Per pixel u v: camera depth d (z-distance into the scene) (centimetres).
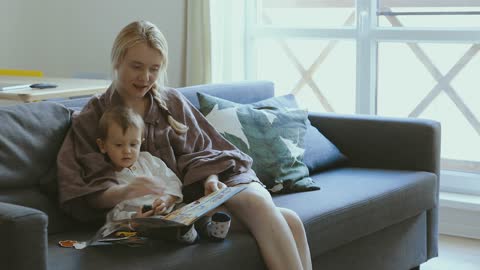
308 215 237
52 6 464
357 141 314
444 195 370
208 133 256
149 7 426
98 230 205
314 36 402
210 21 390
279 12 417
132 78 228
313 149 297
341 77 404
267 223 217
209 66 394
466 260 328
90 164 217
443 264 323
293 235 224
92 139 225
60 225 218
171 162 236
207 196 213
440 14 373
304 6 409
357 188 271
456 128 381
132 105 236
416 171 301
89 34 455
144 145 234
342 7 398
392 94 392
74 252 195
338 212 246
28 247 165
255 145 273
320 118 322
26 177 213
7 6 470
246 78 420
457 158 383
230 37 395
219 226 208
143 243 203
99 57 454
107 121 220
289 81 421
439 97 383
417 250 298
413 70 386
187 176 235
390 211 271
